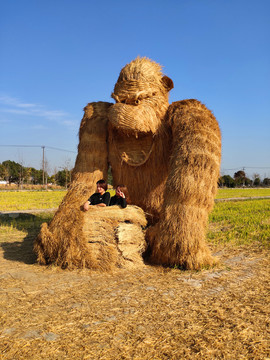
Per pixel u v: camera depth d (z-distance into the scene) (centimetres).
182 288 441
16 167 7388
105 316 352
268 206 1625
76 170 679
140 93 594
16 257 606
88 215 547
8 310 365
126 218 560
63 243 527
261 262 579
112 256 523
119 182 658
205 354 281
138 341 301
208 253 545
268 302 394
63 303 387
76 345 293
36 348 287
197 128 562
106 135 682
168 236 524
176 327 329
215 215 1222
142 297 408
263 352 285
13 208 1570
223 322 340
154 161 625
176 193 527
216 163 545
